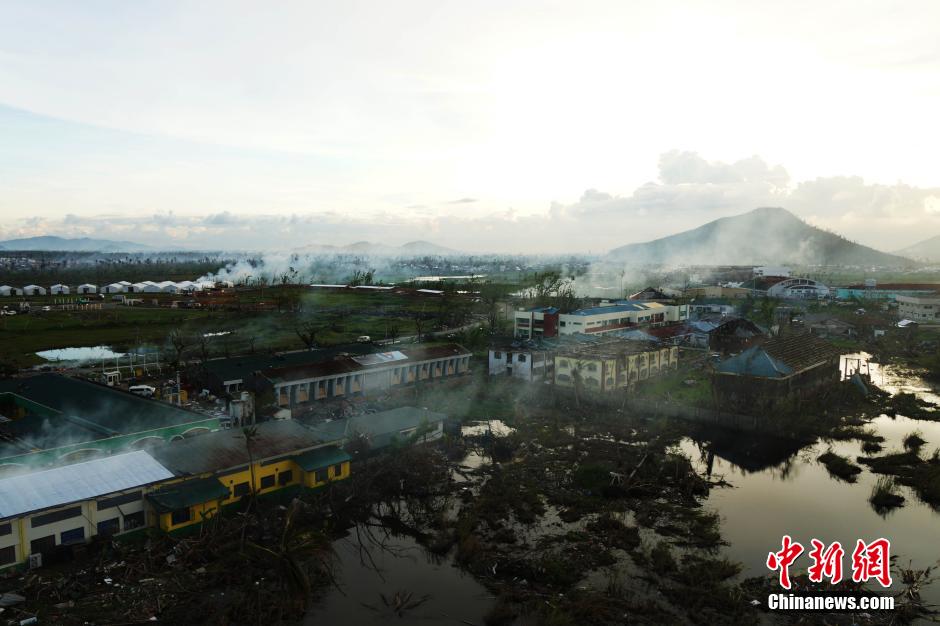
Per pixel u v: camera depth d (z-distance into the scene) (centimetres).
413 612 3641
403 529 4753
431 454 6084
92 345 11919
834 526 4778
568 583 3934
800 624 3488
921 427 7506
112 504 4247
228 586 3834
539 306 17138
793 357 8762
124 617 3466
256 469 4972
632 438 6906
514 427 7312
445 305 18475
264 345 12012
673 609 3666
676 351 10688
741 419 7225
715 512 5012
